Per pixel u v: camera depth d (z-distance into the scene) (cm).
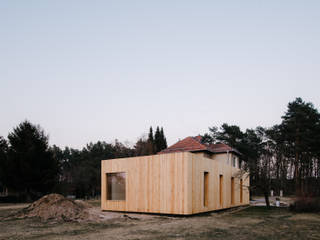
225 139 4666
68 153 7688
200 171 1645
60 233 1012
